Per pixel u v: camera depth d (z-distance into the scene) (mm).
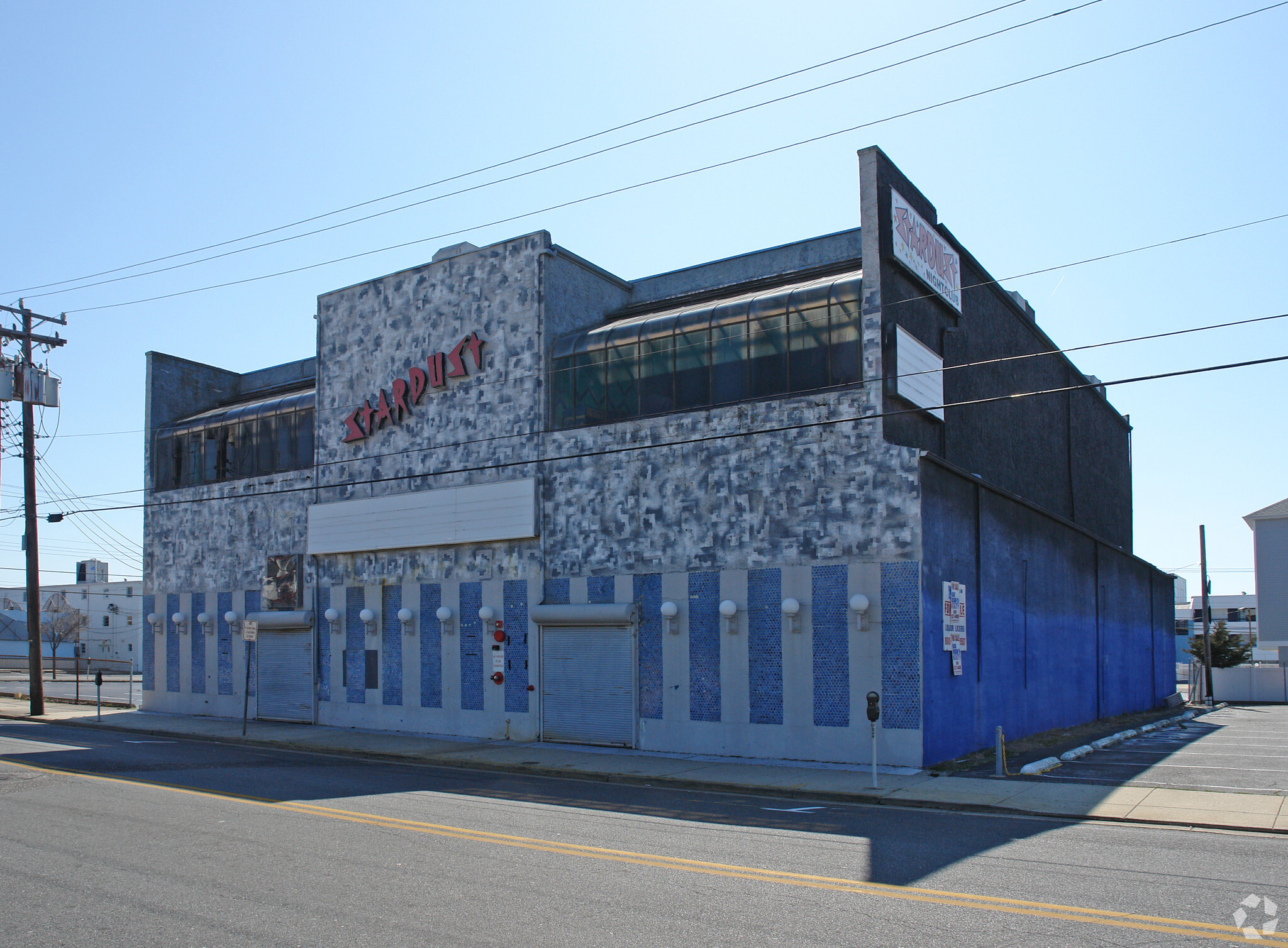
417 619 26172
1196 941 7062
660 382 22531
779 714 19734
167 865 9672
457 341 26109
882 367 19203
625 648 22125
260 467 31547
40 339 33625
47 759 19328
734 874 9250
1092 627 31891
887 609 18672
